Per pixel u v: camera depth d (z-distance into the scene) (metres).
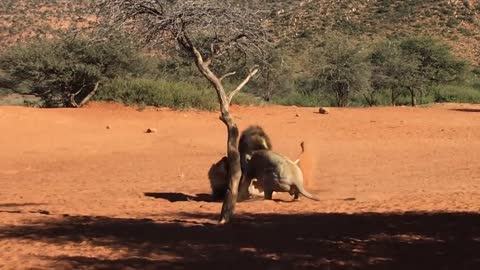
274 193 15.52
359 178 18.27
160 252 8.98
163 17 10.25
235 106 37.84
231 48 11.05
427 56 59.50
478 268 7.99
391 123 33.75
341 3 85.69
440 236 10.11
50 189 17.03
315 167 20.33
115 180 18.72
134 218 12.31
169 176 19.38
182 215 12.78
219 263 8.26
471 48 75.50
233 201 11.49
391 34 77.25
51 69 37.25
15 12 70.31
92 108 35.34
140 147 26.20
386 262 8.34
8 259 8.54
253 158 14.36
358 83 53.12
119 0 10.00
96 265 8.14
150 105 36.75
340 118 35.06
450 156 23.25
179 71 39.88
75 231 10.75
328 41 56.69
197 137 28.58
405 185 17.00
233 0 10.50
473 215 12.08
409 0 87.38
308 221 11.66
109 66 38.22
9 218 12.18
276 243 9.60
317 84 55.06
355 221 11.60
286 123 32.91
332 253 8.88
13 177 19.69
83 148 25.75
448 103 53.59
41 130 29.00
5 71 39.38
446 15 83.12
